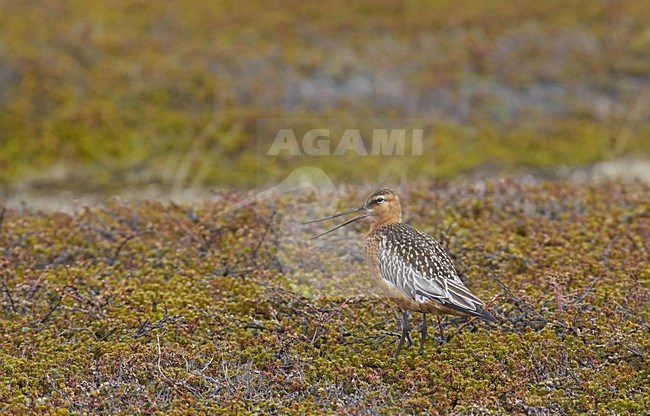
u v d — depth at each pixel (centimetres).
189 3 2631
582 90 2411
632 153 2231
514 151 2206
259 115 2228
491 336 1091
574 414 962
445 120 2280
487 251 1318
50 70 2286
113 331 1120
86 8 2562
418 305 1054
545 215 1480
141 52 2384
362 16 2614
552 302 1155
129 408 958
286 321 1129
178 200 1897
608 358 1050
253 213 1459
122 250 1359
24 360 1041
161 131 2191
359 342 1106
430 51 2481
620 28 2611
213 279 1250
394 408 958
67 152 2125
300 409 959
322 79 2361
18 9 2530
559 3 2705
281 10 2623
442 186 1659
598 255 1302
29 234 1410
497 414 956
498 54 2484
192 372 1017
